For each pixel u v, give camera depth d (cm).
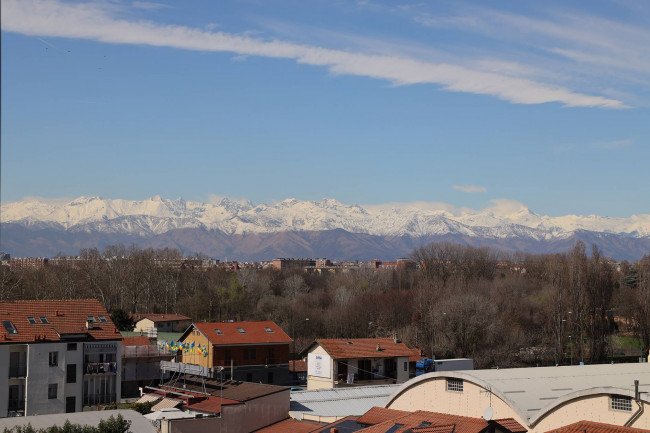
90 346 9594
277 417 8206
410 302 19488
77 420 6719
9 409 9000
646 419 5144
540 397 5966
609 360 16662
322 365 11006
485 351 16050
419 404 6600
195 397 8450
